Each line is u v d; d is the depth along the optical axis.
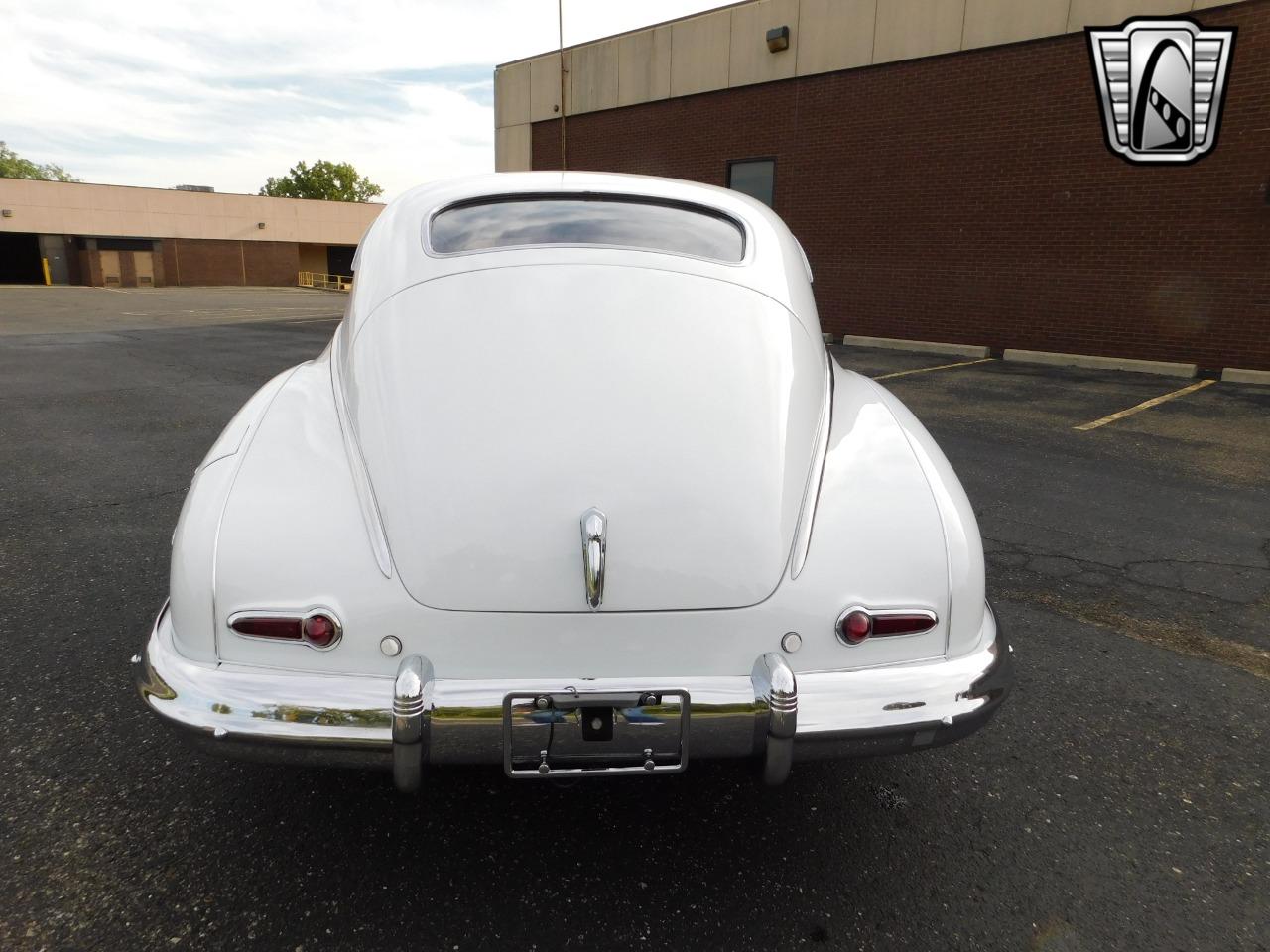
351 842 2.04
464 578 1.70
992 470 5.38
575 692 1.67
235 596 1.68
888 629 1.75
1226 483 5.14
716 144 13.93
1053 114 10.29
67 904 1.81
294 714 1.65
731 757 1.73
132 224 38.19
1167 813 2.19
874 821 2.15
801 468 1.94
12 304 23.45
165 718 1.68
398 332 2.10
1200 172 9.31
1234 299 9.25
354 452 1.93
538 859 2.00
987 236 11.12
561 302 2.09
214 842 2.02
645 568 1.72
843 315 12.89
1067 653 3.05
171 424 6.77
